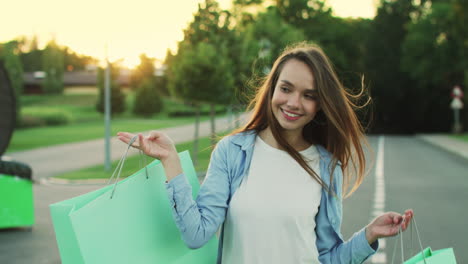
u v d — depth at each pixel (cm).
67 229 182
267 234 195
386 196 1127
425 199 1082
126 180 188
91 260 173
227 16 2248
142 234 189
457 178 1472
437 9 5134
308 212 198
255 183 198
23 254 681
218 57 2047
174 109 9238
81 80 11806
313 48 205
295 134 212
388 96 5562
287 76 200
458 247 661
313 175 200
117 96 8625
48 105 9706
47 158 2528
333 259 209
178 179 188
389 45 5631
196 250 210
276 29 3338
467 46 4034
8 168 849
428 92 5409
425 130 5491
